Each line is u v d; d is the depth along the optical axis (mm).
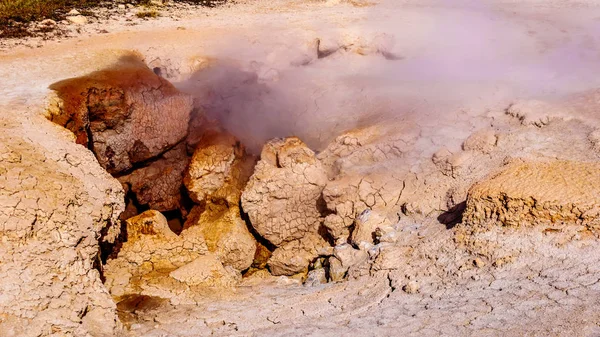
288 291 7133
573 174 6719
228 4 13602
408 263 6754
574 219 6195
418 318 5582
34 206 6121
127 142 8617
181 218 9367
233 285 7398
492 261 6230
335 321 5914
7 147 6652
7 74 8625
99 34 10852
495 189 6641
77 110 8008
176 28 11234
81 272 6102
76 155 7000
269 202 8391
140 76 8844
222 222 8516
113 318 6074
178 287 7137
